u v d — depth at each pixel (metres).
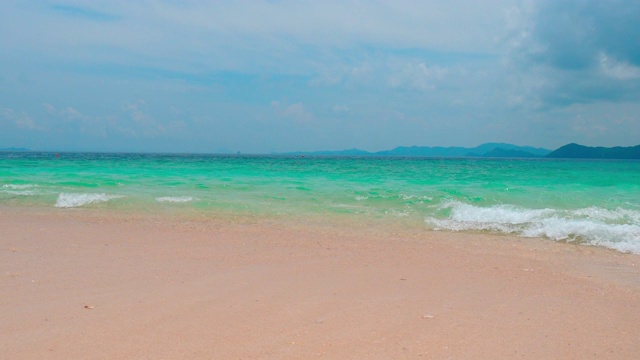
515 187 19.73
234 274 7.84
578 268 8.91
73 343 4.94
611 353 5.07
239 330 5.41
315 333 5.39
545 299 6.94
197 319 5.72
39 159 51.09
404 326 5.68
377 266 8.68
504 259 9.52
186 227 12.41
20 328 5.31
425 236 11.75
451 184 21.36
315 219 13.70
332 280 7.64
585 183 21.45
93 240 10.45
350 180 23.58
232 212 14.55
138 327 5.41
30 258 8.62
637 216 13.34
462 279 7.93
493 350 5.07
